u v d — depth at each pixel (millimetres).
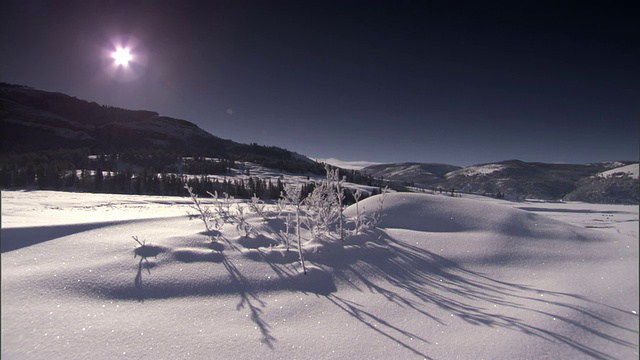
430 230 6395
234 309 3484
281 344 2812
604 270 4418
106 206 24312
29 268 4070
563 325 3055
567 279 4230
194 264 4477
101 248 4879
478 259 5102
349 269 4691
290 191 5133
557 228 6125
